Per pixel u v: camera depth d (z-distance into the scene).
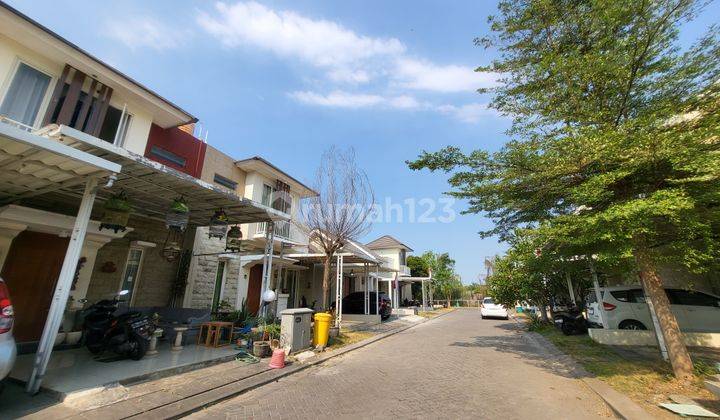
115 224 6.48
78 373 5.66
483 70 8.21
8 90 7.48
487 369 7.59
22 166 5.19
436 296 45.12
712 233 6.13
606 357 8.23
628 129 5.82
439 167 7.71
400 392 5.85
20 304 7.19
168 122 10.89
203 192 7.59
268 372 6.94
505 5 7.66
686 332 9.18
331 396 5.62
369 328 15.46
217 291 13.49
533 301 16.47
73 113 8.41
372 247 39.22
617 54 6.23
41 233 7.64
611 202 6.36
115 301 7.52
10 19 7.05
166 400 4.96
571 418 4.62
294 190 18.28
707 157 5.03
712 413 4.42
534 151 6.54
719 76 5.94
